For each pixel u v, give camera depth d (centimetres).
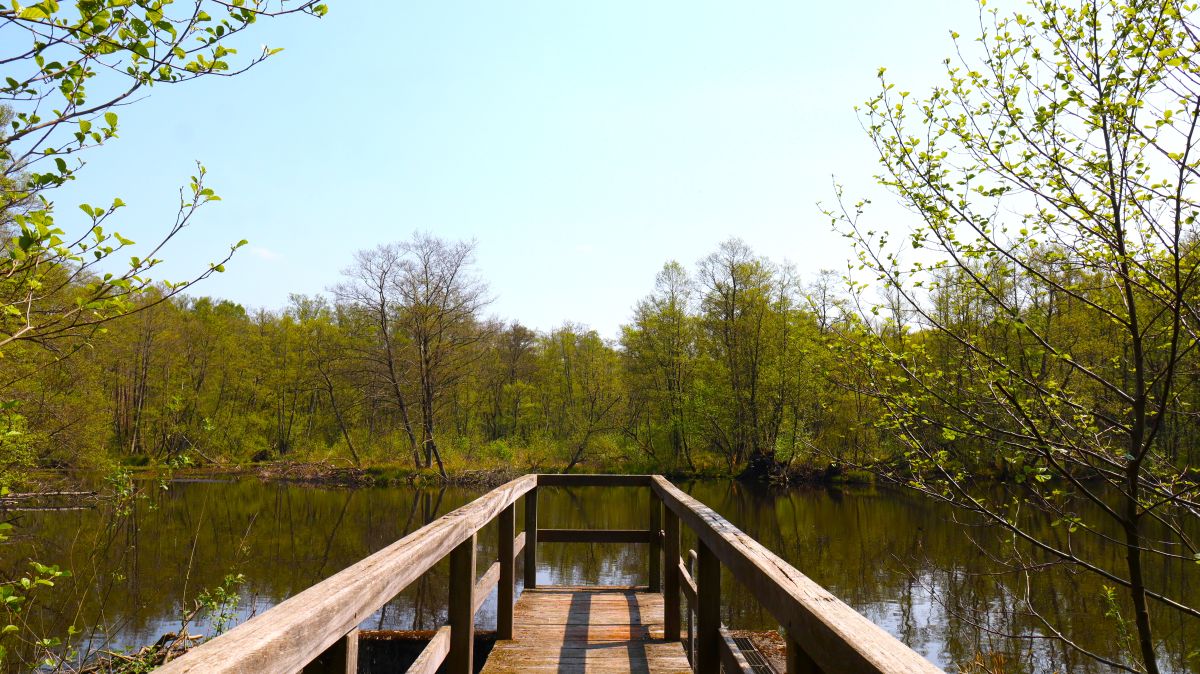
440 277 3072
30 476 1566
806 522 1952
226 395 3934
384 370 3059
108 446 3147
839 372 643
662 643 457
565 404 4366
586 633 481
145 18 288
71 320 371
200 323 4041
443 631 314
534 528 629
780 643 852
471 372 3152
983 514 548
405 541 229
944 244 546
